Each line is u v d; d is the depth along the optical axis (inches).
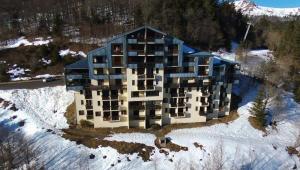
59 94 3161.9
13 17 5083.7
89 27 4680.1
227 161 2432.3
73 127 2768.2
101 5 5270.7
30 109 2962.6
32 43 4306.1
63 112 2952.8
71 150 2471.7
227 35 5098.4
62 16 5044.3
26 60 3929.6
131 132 2733.8
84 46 4217.5
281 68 4252.0
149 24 4480.8
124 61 2508.6
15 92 3149.6
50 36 4503.0
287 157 2610.7
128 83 2598.4
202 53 2709.2
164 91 2748.5
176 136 2694.4
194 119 2910.9
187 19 4685.0
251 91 3501.5
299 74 4079.7
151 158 2437.3
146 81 2613.2
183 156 2466.8
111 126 2785.4
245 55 4591.5
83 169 2273.6
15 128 2728.8
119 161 2389.3
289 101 3521.2
